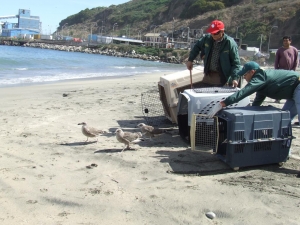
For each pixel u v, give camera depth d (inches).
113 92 566.3
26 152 249.9
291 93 218.4
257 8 4264.3
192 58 285.3
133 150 254.5
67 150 255.3
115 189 190.1
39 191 187.8
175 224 156.5
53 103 451.8
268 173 209.9
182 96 268.8
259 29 3757.4
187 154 243.1
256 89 211.6
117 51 4170.8
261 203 172.7
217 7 5017.2
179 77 298.4
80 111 394.3
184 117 277.1
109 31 7229.3
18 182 198.8
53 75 973.2
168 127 319.3
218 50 267.9
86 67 1446.9
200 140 241.3
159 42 4370.1
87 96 517.3
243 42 3673.7
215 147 227.6
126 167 221.5
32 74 964.0
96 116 366.6
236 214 163.5
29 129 313.4
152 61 3011.8
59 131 307.9
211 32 257.9
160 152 249.3
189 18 5241.1
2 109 406.9
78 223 156.9
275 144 214.1
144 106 401.1
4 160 232.8
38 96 522.0
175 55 3351.4
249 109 217.2
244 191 184.9
